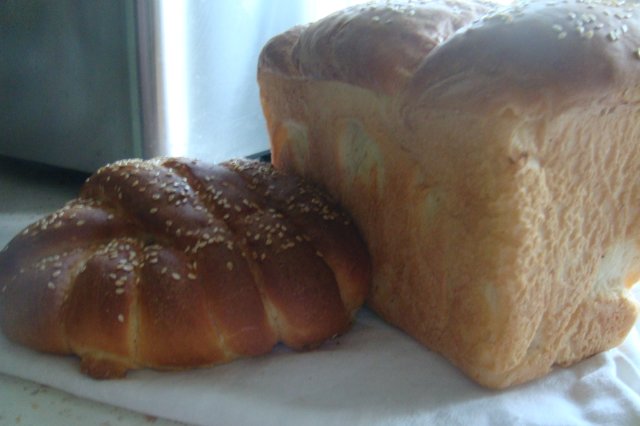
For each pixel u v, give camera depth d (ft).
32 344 1.06
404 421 0.99
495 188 0.97
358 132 1.21
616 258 1.11
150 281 1.02
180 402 0.99
